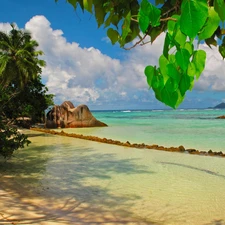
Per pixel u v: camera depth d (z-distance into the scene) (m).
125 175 10.70
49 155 15.33
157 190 8.67
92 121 40.50
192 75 1.03
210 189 8.82
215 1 0.88
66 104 40.41
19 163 12.84
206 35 0.90
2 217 5.80
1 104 13.68
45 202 7.29
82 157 14.80
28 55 33.31
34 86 36.03
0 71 32.06
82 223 5.90
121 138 25.30
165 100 1.06
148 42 1.25
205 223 6.14
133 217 6.45
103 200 7.65
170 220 6.29
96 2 1.42
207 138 24.64
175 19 1.00
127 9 1.46
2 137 11.34
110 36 1.48
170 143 21.45
